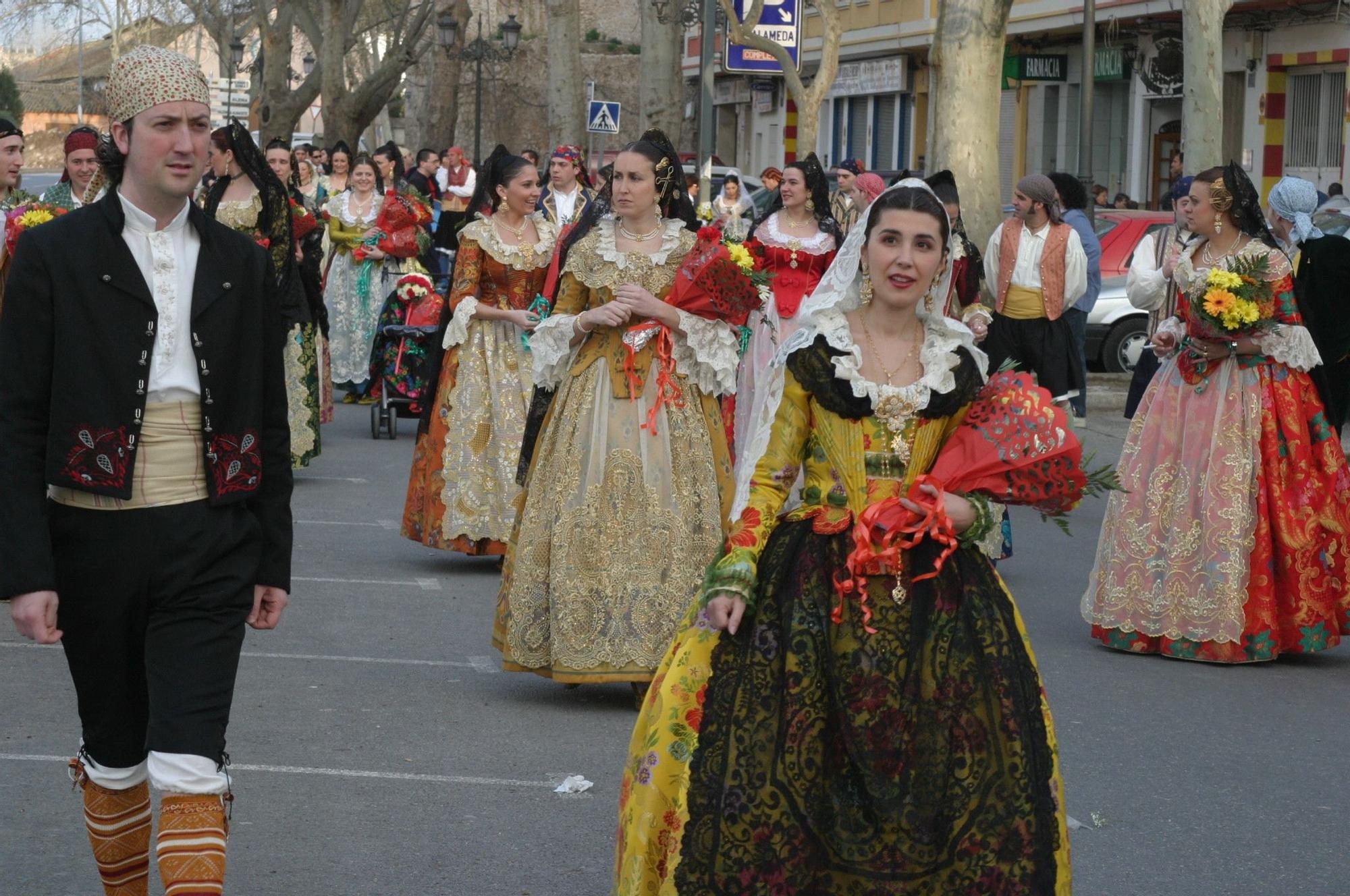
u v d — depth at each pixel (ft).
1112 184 111.96
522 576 21.77
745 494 13.20
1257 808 18.37
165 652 12.52
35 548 12.20
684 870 12.36
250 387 12.93
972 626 12.71
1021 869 12.17
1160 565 25.38
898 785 12.35
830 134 152.35
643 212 21.81
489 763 19.13
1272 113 92.89
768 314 31.09
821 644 12.63
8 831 16.39
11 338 12.39
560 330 21.54
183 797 12.22
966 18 57.06
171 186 12.54
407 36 134.41
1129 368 59.21
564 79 97.66
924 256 12.91
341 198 55.83
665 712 12.81
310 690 22.11
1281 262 24.91
